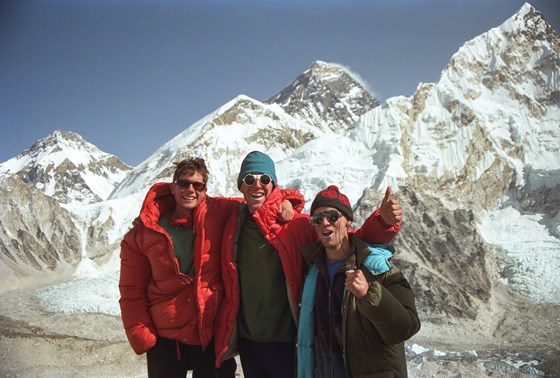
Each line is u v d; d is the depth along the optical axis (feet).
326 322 10.10
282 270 11.29
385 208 10.19
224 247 11.35
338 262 10.21
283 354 11.33
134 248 11.40
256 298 11.28
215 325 11.44
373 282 9.14
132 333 11.24
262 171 11.15
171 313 11.19
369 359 9.69
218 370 11.44
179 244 11.41
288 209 11.35
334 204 10.11
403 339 9.26
